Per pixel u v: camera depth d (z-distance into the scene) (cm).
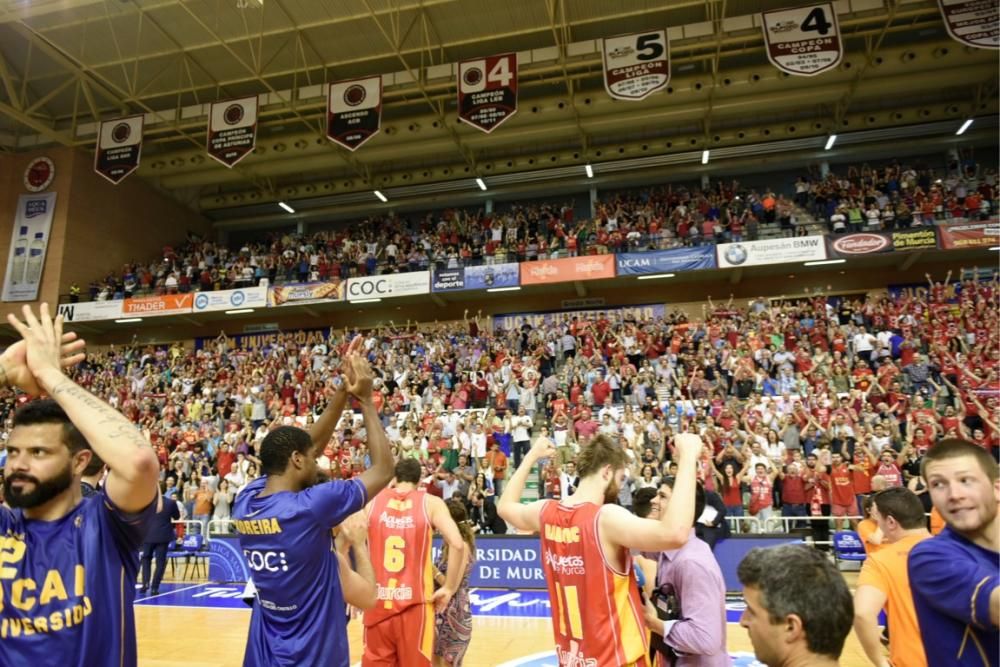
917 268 2338
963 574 188
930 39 2256
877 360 1727
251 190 3194
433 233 2855
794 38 1697
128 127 2259
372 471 281
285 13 2106
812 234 2239
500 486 1390
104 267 2773
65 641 179
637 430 1352
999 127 2539
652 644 306
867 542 412
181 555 1284
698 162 2812
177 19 2145
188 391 2158
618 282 2489
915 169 2662
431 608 420
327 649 259
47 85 2567
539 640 745
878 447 1199
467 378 1889
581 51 2231
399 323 2741
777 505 1207
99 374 2408
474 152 2919
